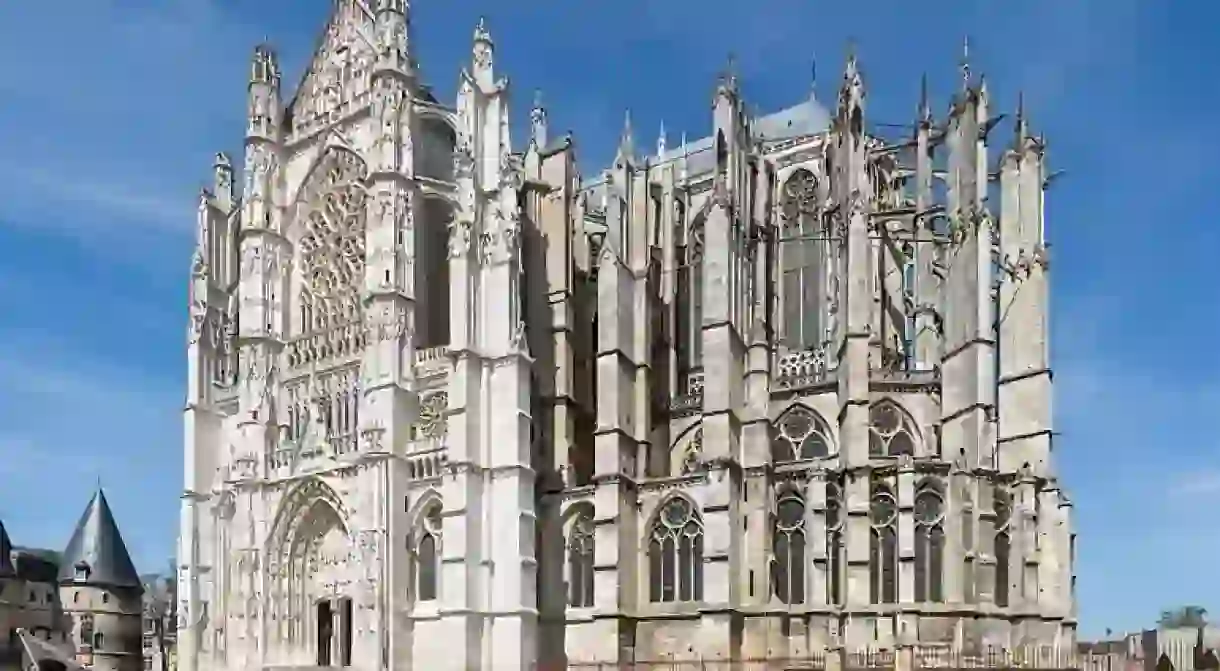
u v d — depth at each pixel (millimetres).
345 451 89750
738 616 79562
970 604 76188
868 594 76812
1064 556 81312
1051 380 84125
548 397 93562
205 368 102625
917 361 90312
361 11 98875
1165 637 117438
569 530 88250
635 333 90812
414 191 91750
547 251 96188
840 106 90375
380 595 83312
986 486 78312
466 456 83000
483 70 91812
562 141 98438
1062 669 74188
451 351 85125
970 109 87938
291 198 101312
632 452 88188
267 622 91438
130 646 133750
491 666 81750
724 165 89688
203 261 104500
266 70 102000
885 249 93000
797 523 80750
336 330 94875
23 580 125375
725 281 84312
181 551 99125
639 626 83438
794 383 88000
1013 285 86312
